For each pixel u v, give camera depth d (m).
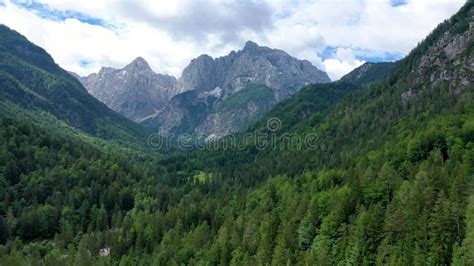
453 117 196.75
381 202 151.88
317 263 124.56
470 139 176.88
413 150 182.25
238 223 180.88
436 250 111.62
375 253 124.94
